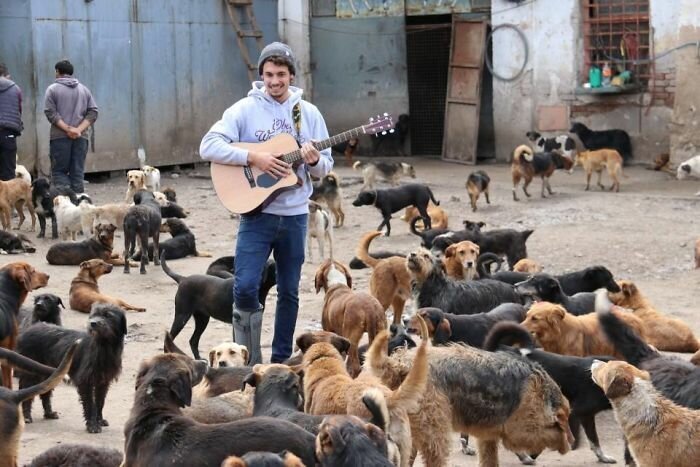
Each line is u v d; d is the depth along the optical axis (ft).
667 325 30.48
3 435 19.22
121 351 24.63
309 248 44.93
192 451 16.15
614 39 71.67
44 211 49.83
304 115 25.31
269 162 24.45
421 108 81.00
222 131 24.73
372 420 16.65
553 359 23.03
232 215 55.21
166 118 70.74
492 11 74.69
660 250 44.52
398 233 50.96
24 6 62.28
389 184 65.00
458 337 25.85
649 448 19.65
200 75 72.74
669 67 69.56
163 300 37.68
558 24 72.69
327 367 19.63
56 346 24.76
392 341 24.64
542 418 21.07
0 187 50.44
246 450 16.06
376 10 79.82
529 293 29.84
